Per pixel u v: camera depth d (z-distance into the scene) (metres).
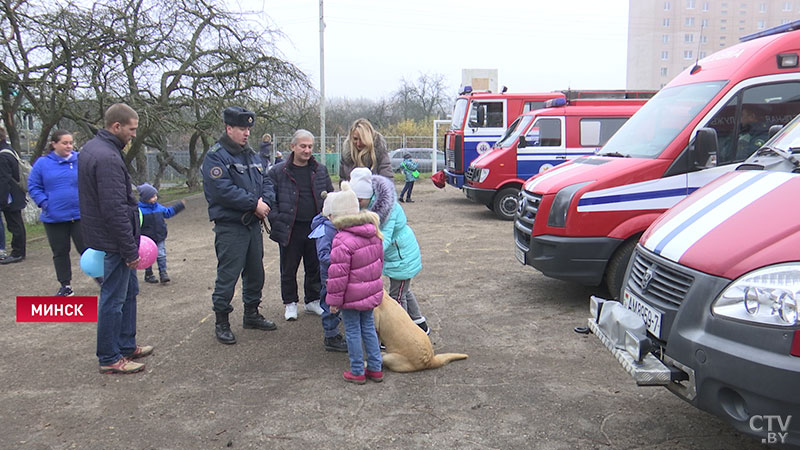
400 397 3.81
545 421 3.44
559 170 6.19
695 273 2.78
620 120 12.04
